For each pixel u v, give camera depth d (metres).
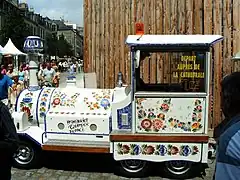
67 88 7.44
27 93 7.39
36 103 7.20
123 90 6.86
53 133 6.95
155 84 6.52
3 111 4.09
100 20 9.52
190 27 8.87
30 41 7.63
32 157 6.95
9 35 52.09
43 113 7.12
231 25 8.62
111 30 9.43
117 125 6.61
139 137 6.30
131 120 6.48
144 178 6.51
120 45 9.37
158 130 6.33
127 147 6.36
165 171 6.51
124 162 6.56
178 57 6.31
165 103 6.30
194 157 6.24
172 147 6.27
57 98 7.21
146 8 9.11
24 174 6.73
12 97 11.77
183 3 8.89
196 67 6.24
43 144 6.70
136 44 6.17
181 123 6.29
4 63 27.03
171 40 6.22
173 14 8.95
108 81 9.52
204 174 6.65
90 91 7.31
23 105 7.23
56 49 97.62
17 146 4.18
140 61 6.65
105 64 9.53
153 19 9.07
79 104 7.07
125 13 9.28
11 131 4.09
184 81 6.31
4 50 28.31
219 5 8.66
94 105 7.03
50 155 7.69
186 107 6.27
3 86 9.32
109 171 6.90
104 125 6.79
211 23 8.72
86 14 9.62
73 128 6.89
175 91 6.33
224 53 8.66
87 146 6.56
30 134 6.87
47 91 7.39
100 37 9.53
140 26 6.73
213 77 8.68
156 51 6.29
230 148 2.21
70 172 6.85
